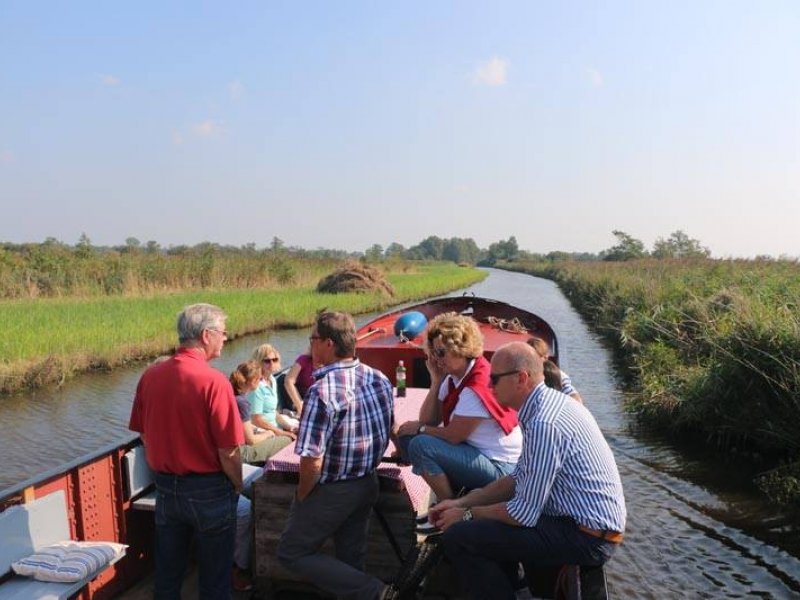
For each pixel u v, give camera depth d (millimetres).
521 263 117625
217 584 3572
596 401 11438
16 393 11898
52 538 3682
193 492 3424
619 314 19672
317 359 3557
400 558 3869
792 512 6617
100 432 9719
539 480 3113
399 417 5141
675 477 7617
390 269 64875
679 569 5512
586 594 3295
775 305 10641
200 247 53125
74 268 27547
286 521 3873
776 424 7965
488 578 3346
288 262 39844
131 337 15617
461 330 3852
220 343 3604
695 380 9258
